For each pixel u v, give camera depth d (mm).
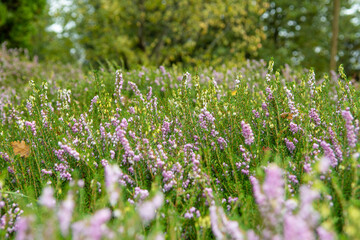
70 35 20125
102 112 2912
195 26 17188
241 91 3092
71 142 2381
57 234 1272
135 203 1794
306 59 27125
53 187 2189
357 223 1087
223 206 1913
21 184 2301
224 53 19078
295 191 1891
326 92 2877
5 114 3676
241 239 1313
